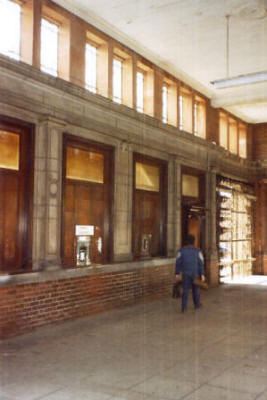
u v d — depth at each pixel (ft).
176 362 21.75
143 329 28.76
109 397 17.24
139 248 40.93
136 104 40.45
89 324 30.01
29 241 28.78
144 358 22.36
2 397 17.13
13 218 28.35
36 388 18.12
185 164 47.14
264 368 20.98
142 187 41.47
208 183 52.13
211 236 52.34
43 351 23.50
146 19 35.06
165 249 43.93
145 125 40.24
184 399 17.12
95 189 35.45
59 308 30.14
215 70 46.21
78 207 33.71
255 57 42.83
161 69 43.93
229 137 61.72
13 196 28.32
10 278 26.35
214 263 52.44
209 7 33.14
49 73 31.35
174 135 44.83
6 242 27.89
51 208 29.99
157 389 18.13
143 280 39.55
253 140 66.33
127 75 39.60
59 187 30.66
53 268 29.86
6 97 26.76
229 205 57.41
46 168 29.71
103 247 36.24
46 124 29.60
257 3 32.60
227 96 52.95
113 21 35.32
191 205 48.60
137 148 39.65
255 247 64.95
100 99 34.27
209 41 39.27
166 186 44.19
